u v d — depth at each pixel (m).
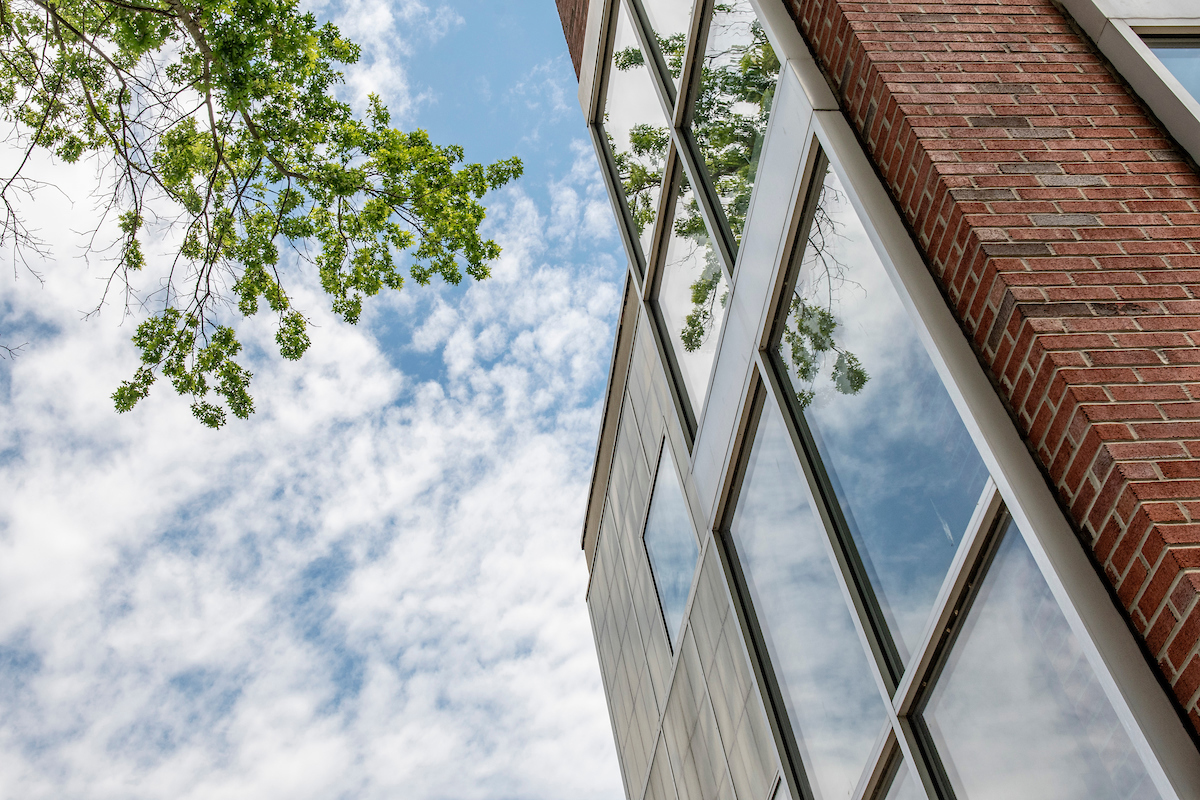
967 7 5.74
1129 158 4.91
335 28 10.79
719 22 7.66
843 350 5.65
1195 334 4.07
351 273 11.92
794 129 6.04
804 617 6.45
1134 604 3.53
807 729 6.56
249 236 11.30
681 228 8.84
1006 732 4.25
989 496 4.24
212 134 10.18
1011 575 4.21
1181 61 5.42
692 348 8.73
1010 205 4.58
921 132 4.91
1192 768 3.20
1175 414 3.76
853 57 5.53
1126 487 3.53
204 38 8.73
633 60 9.95
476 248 11.57
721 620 8.70
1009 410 4.25
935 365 4.54
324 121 10.79
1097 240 4.46
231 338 11.15
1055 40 5.57
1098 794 3.69
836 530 5.82
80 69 9.95
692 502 9.22
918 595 4.92
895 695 5.08
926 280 4.77
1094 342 4.02
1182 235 4.50
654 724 12.10
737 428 7.31
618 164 10.64
